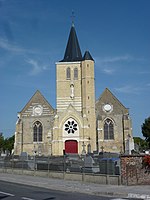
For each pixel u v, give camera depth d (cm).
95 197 1590
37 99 6794
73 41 7288
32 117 6719
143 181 1997
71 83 6906
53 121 6600
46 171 2747
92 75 6800
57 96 6894
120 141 6506
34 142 6625
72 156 3394
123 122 6544
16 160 3212
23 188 2025
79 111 6775
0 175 2989
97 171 2209
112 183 2053
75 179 2411
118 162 2041
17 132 6625
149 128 8181
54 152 6397
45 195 1661
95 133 6562
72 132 6462
